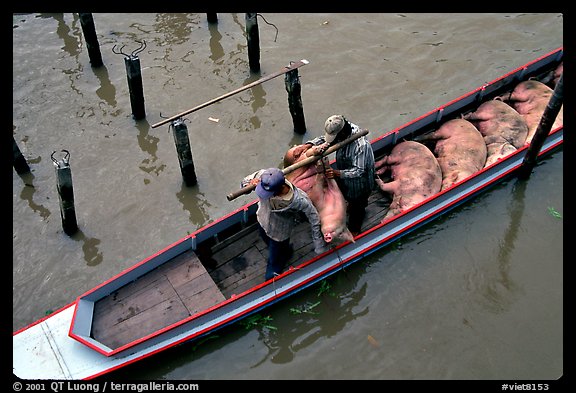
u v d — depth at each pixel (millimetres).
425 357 6703
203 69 10695
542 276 7438
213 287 6695
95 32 10367
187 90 10281
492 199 8234
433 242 7762
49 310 7285
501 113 8773
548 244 7777
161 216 8398
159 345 6301
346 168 6684
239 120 9758
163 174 8977
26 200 8555
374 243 7309
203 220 8359
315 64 10711
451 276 7445
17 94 10164
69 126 9664
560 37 11172
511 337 6848
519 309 7113
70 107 9984
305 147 6664
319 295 7215
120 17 11758
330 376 6605
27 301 7379
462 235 7848
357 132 6492
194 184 8734
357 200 6996
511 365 6598
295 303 7129
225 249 7281
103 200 8594
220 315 6547
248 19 9750
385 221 7309
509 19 11609
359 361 6715
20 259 7848
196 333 6418
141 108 9586
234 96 10148
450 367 6602
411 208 7395
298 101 8984
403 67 10617
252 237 7398
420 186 7715
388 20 11680
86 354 6230
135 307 6555
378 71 10547
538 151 7898
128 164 9109
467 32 11336
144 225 8289
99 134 9547
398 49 10992
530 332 6887
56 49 11062
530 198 8266
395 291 7309
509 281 7387
